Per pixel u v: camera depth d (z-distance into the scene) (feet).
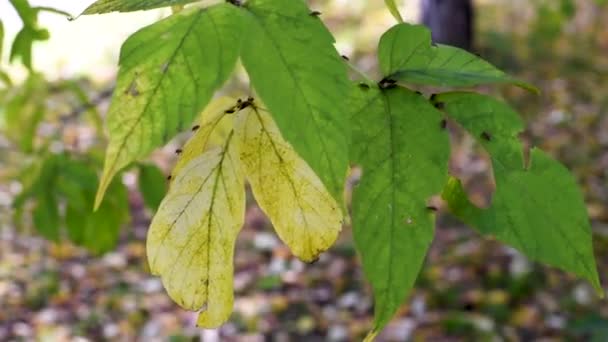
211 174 1.90
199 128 1.93
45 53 20.54
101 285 13.03
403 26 2.04
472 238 13.48
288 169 1.92
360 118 1.90
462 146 16.26
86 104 5.23
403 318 11.75
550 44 20.54
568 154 16.24
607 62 20.02
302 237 1.95
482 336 11.13
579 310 11.46
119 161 1.69
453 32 16.99
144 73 1.71
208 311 1.90
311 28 1.76
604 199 14.47
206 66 1.72
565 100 18.24
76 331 11.88
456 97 1.98
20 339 11.68
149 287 13.05
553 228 1.91
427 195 1.84
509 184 1.93
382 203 1.84
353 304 12.35
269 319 12.07
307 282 12.89
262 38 1.74
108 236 4.43
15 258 13.52
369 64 19.84
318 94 1.72
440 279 12.50
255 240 14.11
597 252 12.71
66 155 4.53
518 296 12.03
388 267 1.81
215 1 1.81
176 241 1.89
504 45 20.63
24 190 4.52
